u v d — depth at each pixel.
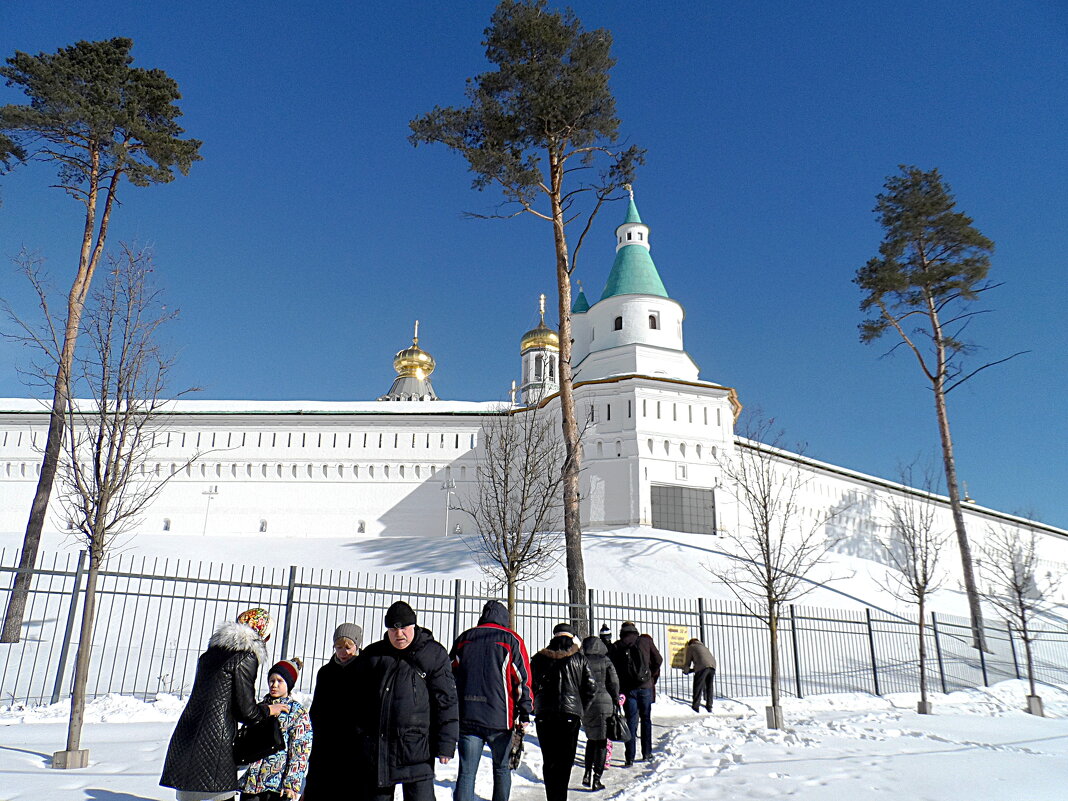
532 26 24.50
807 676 20.28
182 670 16.88
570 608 18.89
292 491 49.72
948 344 33.12
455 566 31.38
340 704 5.48
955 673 22.91
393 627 5.38
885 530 55.78
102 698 12.66
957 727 13.09
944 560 56.53
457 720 5.39
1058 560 65.44
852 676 20.78
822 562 38.34
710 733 11.56
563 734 6.96
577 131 24.69
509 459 23.83
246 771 5.72
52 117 24.14
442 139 25.03
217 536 43.00
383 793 5.08
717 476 43.59
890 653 23.97
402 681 5.28
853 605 30.98
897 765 8.84
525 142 25.08
